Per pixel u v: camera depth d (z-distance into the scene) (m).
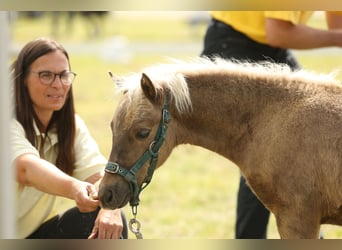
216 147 5.10
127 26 41.78
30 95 5.00
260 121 4.95
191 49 24.98
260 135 4.93
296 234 4.81
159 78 4.84
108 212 4.87
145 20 48.53
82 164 5.30
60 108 5.09
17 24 38.34
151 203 9.25
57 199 5.57
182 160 12.39
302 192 4.75
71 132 5.22
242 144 5.02
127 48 25.02
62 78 5.00
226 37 6.64
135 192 4.70
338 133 4.73
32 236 5.19
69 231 5.13
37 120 5.09
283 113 4.88
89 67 22.97
